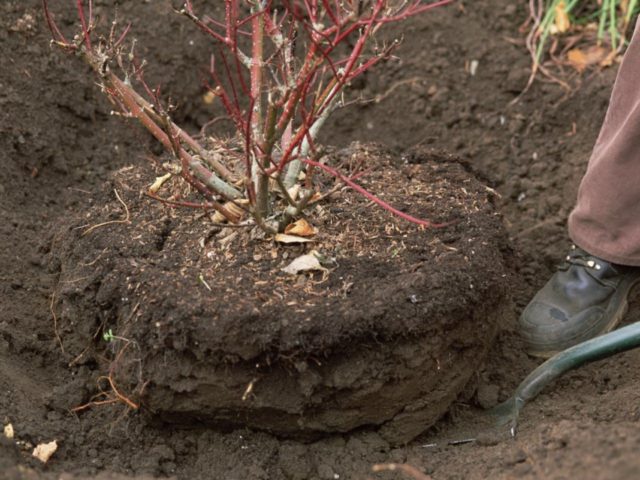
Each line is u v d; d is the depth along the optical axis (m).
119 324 2.19
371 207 2.44
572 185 3.18
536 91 3.43
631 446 1.85
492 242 2.35
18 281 2.67
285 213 2.24
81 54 2.10
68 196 3.10
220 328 2.02
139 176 2.59
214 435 2.22
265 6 2.14
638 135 2.29
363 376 2.09
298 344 2.01
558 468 1.89
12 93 3.08
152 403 2.14
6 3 3.17
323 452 2.20
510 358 2.58
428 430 2.32
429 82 3.51
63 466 2.14
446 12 3.62
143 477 2.00
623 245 2.49
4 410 2.20
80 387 2.32
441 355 2.18
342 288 2.15
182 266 2.22
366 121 3.51
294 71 2.30
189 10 2.09
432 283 2.14
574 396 2.38
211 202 2.22
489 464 2.08
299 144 2.30
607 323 2.59
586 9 3.63
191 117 3.46
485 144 3.38
